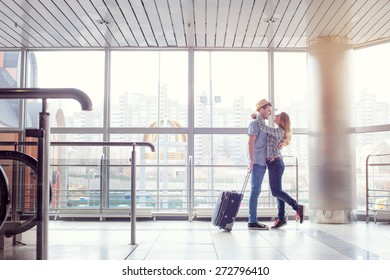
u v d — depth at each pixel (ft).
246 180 20.40
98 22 21.86
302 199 25.39
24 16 21.01
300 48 25.99
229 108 25.98
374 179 24.50
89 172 22.57
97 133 25.59
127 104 25.88
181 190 25.34
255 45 25.49
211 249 14.32
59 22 21.81
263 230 19.51
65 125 25.55
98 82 25.86
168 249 14.24
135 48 25.95
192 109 25.77
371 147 24.86
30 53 26.13
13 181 10.79
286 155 25.72
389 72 24.67
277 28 22.56
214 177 25.58
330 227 20.80
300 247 14.83
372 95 25.04
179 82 26.02
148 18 21.31
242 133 25.80
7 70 25.89
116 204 22.48
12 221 10.21
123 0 19.17
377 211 23.26
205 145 25.75
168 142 25.68
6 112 25.17
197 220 24.49
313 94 23.59
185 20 21.54
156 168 25.41
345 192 22.70
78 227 20.11
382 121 24.68
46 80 26.03
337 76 23.15
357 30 22.65
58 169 22.52
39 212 7.58
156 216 24.89
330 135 22.89
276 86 26.09
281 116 20.21
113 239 16.38
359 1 18.90
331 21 21.44
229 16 20.97
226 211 18.86
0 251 10.02
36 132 7.40
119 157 25.55
